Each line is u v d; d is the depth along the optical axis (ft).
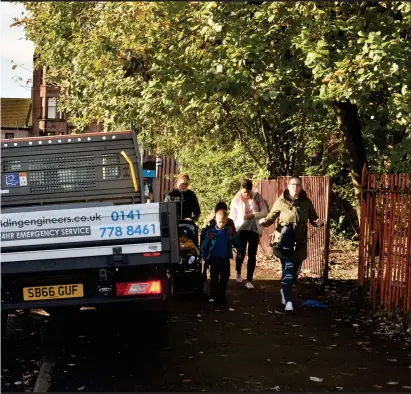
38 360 16.42
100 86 32.35
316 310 22.86
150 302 18.54
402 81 20.24
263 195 41.37
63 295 17.47
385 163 34.50
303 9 21.98
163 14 23.47
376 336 18.90
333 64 22.49
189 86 23.89
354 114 32.60
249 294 26.25
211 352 17.01
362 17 22.74
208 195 53.26
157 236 16.96
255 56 23.50
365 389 13.85
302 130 39.47
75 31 33.04
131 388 13.82
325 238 29.07
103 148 23.15
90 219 16.90
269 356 16.58
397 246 19.99
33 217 16.92
